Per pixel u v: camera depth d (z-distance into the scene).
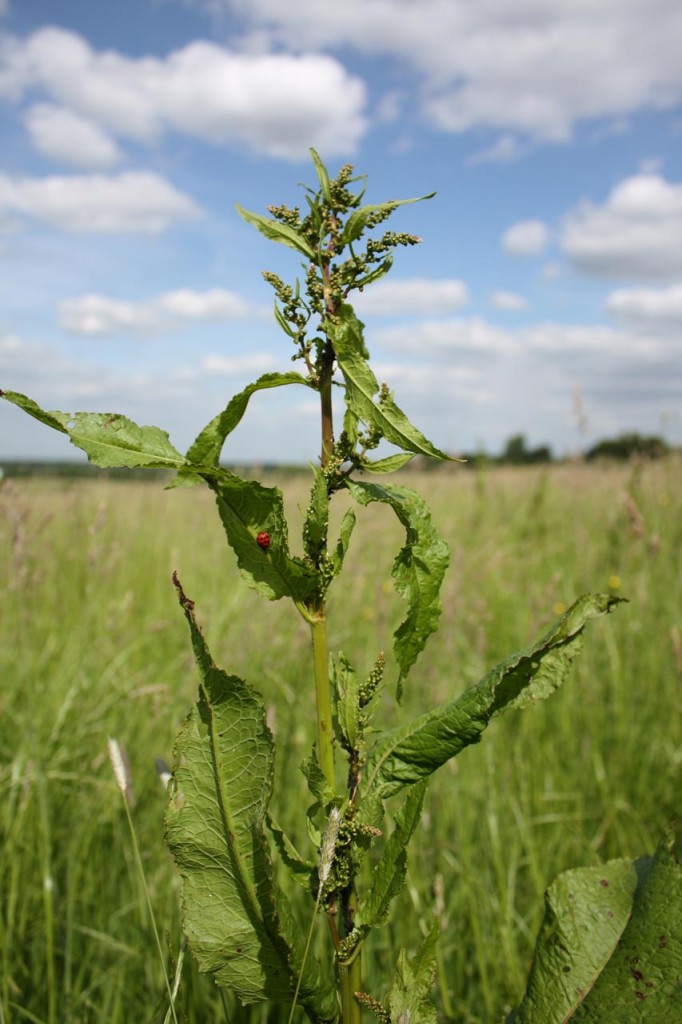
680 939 0.58
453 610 1.81
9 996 0.95
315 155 0.56
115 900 1.18
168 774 0.70
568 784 1.51
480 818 1.31
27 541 1.57
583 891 0.63
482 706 0.54
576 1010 0.59
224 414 0.54
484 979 0.97
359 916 0.56
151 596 2.15
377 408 0.54
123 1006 0.99
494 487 3.76
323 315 0.56
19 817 1.14
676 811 1.44
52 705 1.52
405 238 0.55
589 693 1.75
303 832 1.26
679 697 1.70
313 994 0.56
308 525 0.55
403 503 0.59
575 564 2.56
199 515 2.84
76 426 0.54
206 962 0.55
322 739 0.56
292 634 1.87
